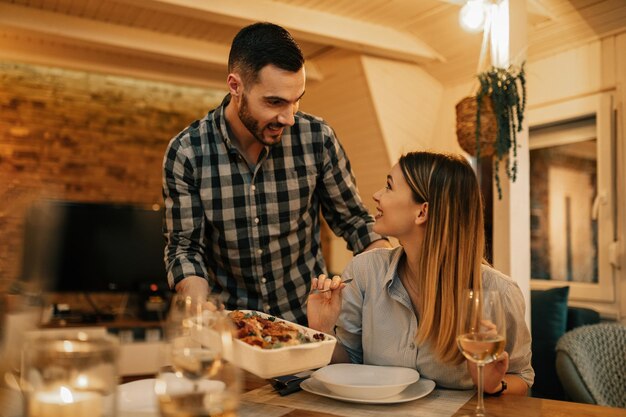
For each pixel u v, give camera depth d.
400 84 3.88
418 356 1.43
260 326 1.21
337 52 3.77
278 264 1.85
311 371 1.39
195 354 0.80
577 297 3.37
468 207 1.39
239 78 1.57
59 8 3.30
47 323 3.85
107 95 4.55
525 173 2.91
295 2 3.12
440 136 4.14
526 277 2.88
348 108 4.10
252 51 1.52
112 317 4.20
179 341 0.80
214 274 1.88
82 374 0.80
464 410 1.13
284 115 1.56
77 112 4.46
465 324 1.08
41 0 3.20
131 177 4.61
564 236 3.48
